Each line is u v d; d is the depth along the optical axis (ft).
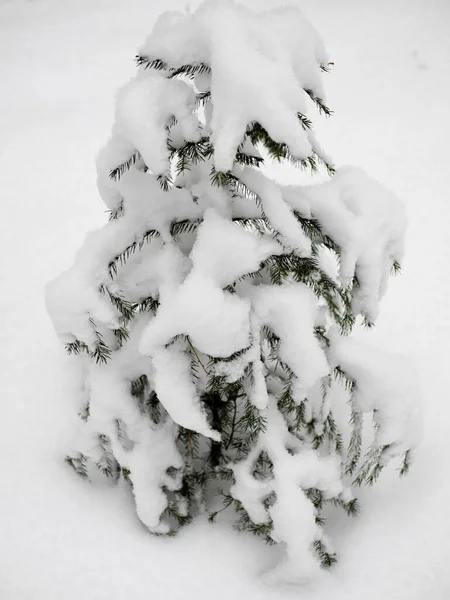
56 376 14.96
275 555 11.78
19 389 14.69
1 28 38.96
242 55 6.82
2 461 12.73
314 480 10.45
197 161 8.64
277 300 8.89
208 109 8.42
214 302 8.03
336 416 13.99
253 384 9.21
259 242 8.41
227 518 12.44
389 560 11.37
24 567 10.90
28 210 22.44
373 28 38.17
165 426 11.23
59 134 27.84
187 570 11.34
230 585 11.14
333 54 35.70
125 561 11.27
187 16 7.63
